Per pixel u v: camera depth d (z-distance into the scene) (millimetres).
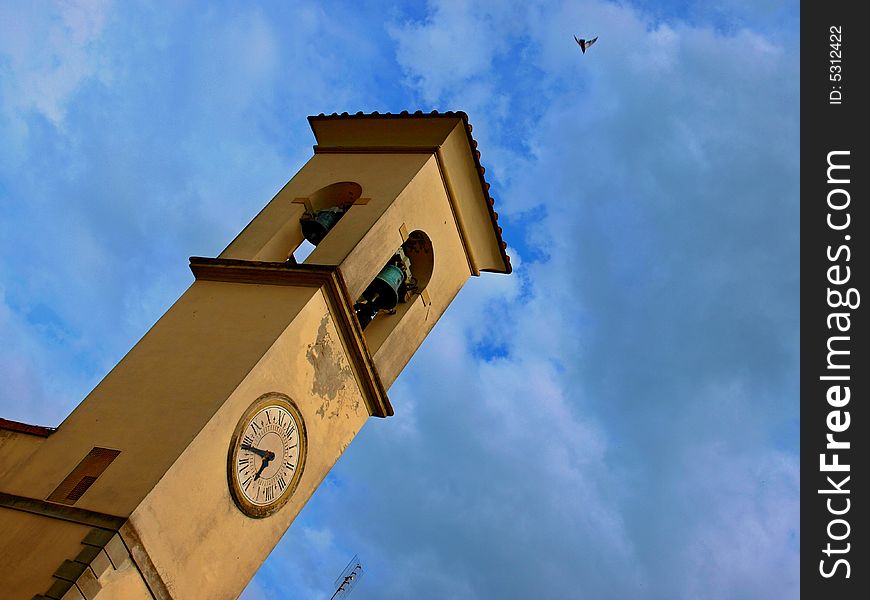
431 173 25156
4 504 17594
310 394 21125
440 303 26391
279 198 25047
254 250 23000
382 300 24156
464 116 25766
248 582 19562
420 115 26125
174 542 17594
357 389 22844
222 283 22172
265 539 20000
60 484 17750
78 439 18609
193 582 18094
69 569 16078
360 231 22828
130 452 18016
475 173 26594
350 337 22203
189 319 21156
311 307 21000
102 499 17172
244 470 19141
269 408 19797
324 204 25188
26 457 18516
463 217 26812
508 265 28578
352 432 22812
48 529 16906
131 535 16719
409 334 24938
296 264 21625
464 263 27453
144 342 20703
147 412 18812
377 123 26641
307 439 21062
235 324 20688
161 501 17281
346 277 21875
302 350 20812
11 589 16078
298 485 20875
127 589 16750
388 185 24422
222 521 18688
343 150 26547
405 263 25172
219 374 19344
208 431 18250
